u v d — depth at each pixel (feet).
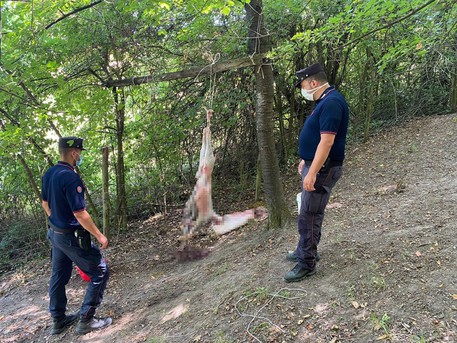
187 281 13.57
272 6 18.66
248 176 24.73
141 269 16.25
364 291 9.51
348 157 23.30
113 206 22.62
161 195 23.77
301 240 10.44
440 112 27.96
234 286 11.47
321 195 9.80
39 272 18.53
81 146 11.84
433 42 12.50
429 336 7.76
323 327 8.76
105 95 16.44
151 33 17.99
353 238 12.34
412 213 13.34
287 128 25.91
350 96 27.50
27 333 12.94
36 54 15.33
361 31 14.24
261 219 18.11
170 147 22.00
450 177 16.63
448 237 11.02
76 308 13.80
